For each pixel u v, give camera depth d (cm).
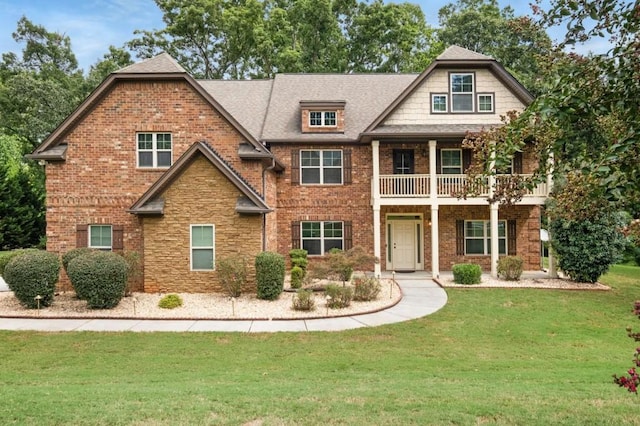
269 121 1934
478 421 488
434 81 1828
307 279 1440
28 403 537
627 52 336
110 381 689
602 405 544
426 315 1167
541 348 927
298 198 1877
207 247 1409
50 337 955
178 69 1524
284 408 525
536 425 479
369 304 1270
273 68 3591
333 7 3828
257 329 1023
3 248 2502
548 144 437
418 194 1764
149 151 1534
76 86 3431
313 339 952
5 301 1286
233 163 1535
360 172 1884
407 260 1942
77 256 1274
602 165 331
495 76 1822
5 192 2553
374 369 780
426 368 787
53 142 1512
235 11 3600
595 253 1569
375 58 3744
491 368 794
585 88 353
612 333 1047
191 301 1290
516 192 477
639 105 335
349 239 1878
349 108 2017
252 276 1400
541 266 1916
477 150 500
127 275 1237
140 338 952
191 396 572
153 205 1380
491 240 1741
